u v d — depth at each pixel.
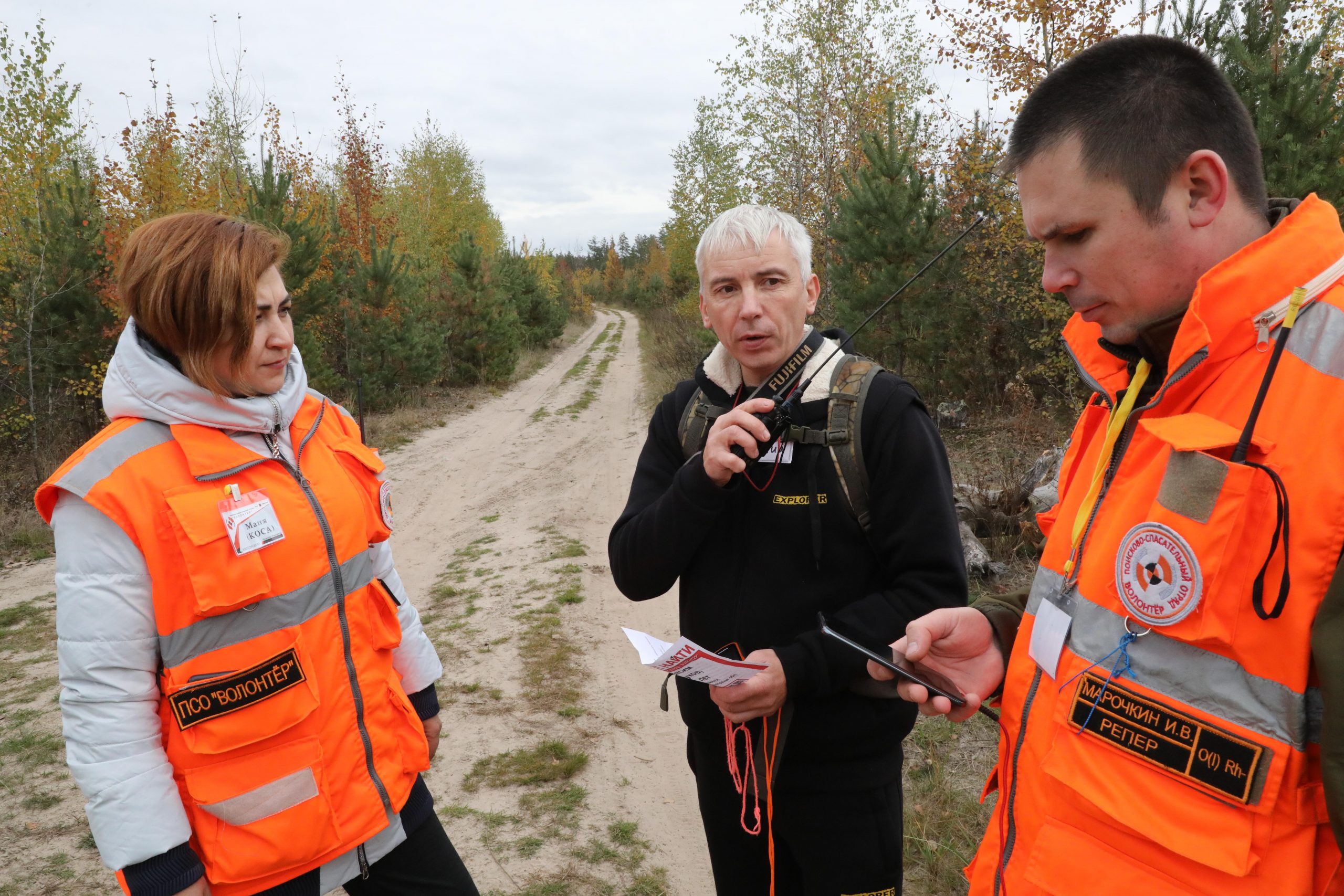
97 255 10.36
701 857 3.12
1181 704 0.93
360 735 1.64
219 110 20.59
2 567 7.27
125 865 1.38
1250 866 0.87
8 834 3.38
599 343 33.50
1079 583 1.08
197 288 1.44
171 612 1.44
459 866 1.85
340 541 1.65
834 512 1.64
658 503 1.73
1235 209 0.99
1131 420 1.10
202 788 1.45
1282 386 0.89
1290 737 0.86
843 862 1.69
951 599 1.55
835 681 1.56
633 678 4.68
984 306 10.27
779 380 1.73
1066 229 1.03
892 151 9.53
